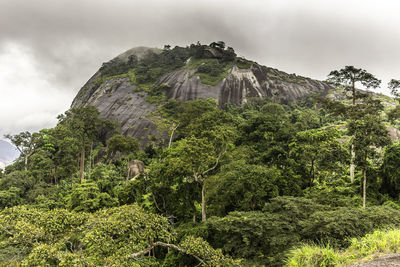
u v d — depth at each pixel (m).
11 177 34.44
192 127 36.69
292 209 13.98
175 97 88.12
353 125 19.33
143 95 90.62
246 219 13.77
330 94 91.88
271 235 13.07
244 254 13.34
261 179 19.44
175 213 24.08
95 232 8.09
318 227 11.89
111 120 80.81
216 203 21.69
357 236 10.38
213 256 9.13
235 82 99.25
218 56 116.81
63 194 38.09
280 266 11.24
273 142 26.75
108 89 101.56
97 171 44.03
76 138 46.09
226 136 23.48
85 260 7.30
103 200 26.98
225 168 21.80
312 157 22.62
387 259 5.07
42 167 43.41
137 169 48.69
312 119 59.12
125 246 8.33
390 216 11.31
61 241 8.44
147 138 69.81
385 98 72.88
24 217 8.92
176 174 22.58
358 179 24.88
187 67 109.88
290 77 115.56
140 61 145.75
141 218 9.08
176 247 9.42
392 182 22.53
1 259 11.97
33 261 6.97
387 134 18.22
